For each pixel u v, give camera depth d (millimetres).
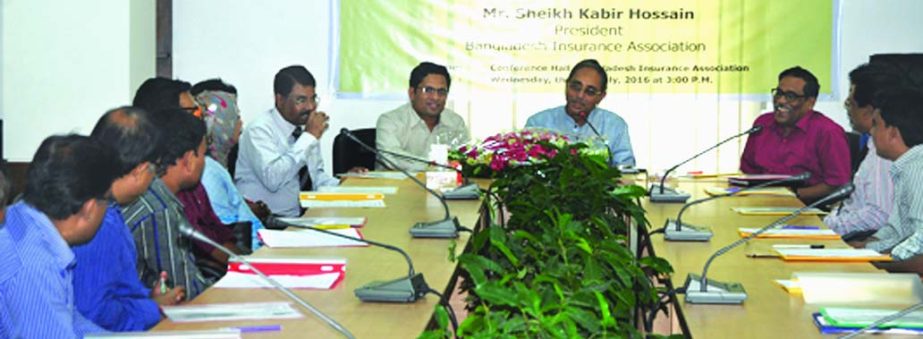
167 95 3309
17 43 5648
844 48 6336
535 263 2463
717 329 2184
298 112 4652
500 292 1867
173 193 2902
